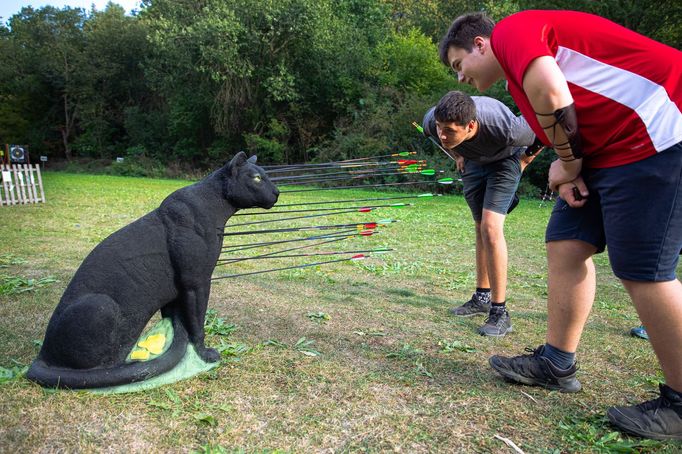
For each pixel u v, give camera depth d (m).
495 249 3.55
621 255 2.12
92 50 34.22
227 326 3.49
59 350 2.43
